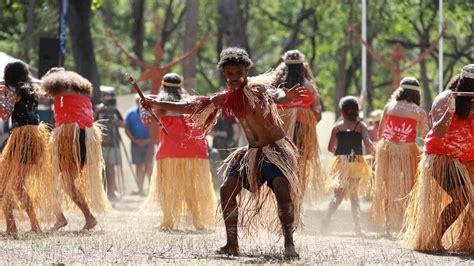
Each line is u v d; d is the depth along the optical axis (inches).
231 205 788.6
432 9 2472.9
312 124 1043.9
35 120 968.9
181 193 1050.7
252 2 3181.6
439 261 769.6
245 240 900.0
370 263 745.0
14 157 954.1
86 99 1016.9
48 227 1026.1
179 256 768.3
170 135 1055.0
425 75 2689.5
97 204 1009.5
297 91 764.0
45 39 1443.2
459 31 2591.0
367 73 2709.2
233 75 758.5
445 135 839.1
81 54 1770.4
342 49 2751.0
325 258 769.6
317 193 1056.8
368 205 1501.0
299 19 2869.1
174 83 1067.3
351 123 1065.5
